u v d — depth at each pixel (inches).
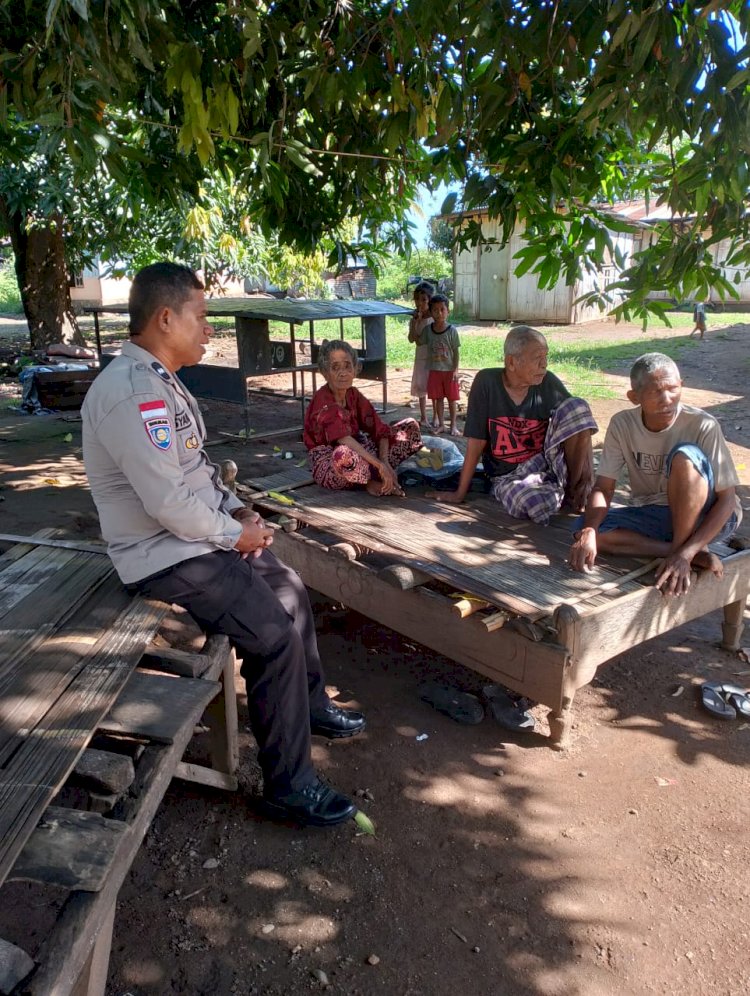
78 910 57.8
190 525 89.7
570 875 94.7
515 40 115.7
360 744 120.6
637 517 129.3
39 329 492.4
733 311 807.7
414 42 125.0
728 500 124.0
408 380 448.8
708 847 98.7
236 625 94.7
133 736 78.3
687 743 119.8
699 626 157.2
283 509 154.9
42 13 124.3
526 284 762.8
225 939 86.1
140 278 91.4
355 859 97.7
